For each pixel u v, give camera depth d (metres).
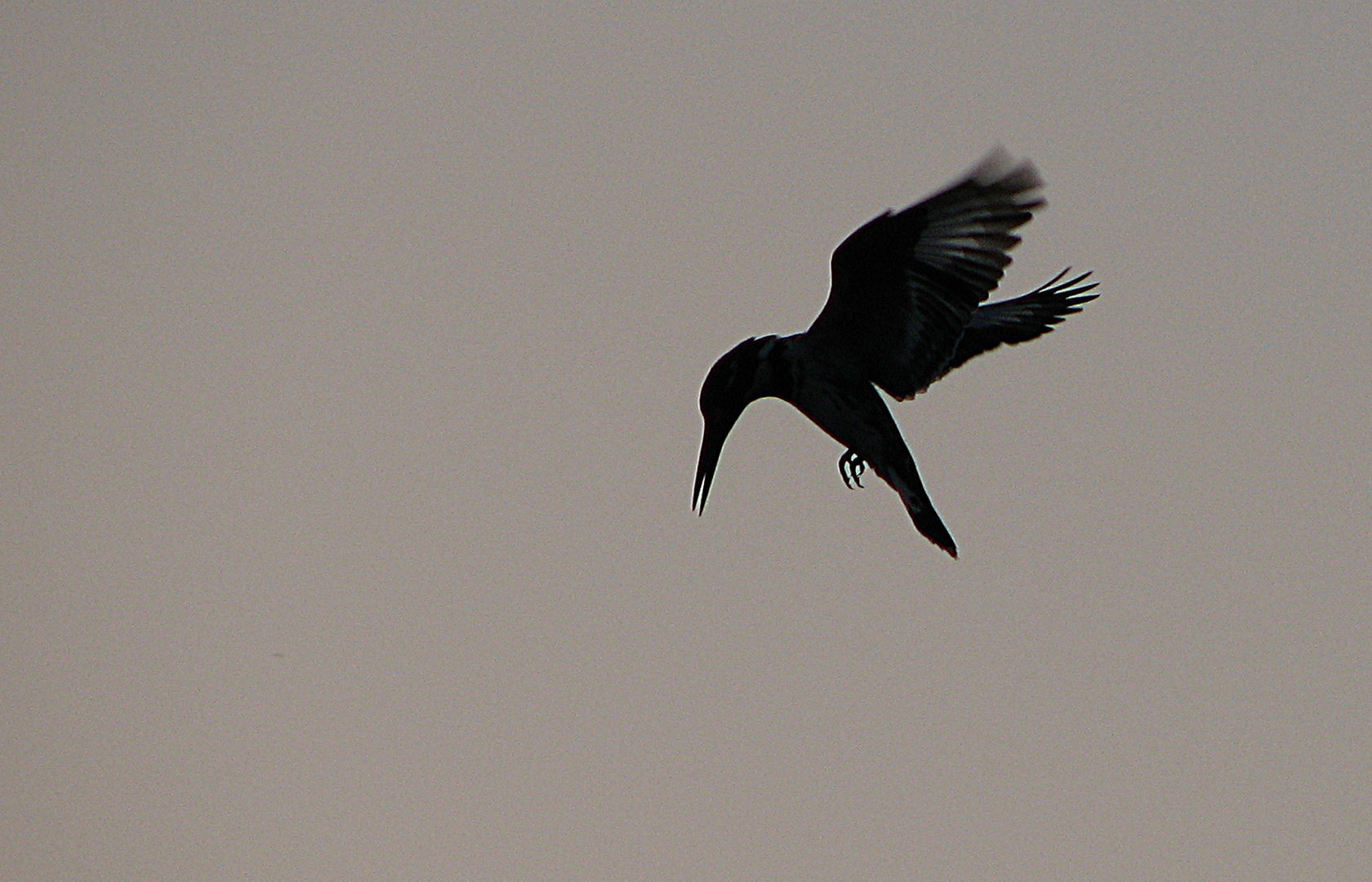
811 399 13.75
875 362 13.42
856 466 14.22
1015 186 11.90
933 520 13.71
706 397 14.02
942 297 12.69
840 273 12.95
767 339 13.88
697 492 14.03
